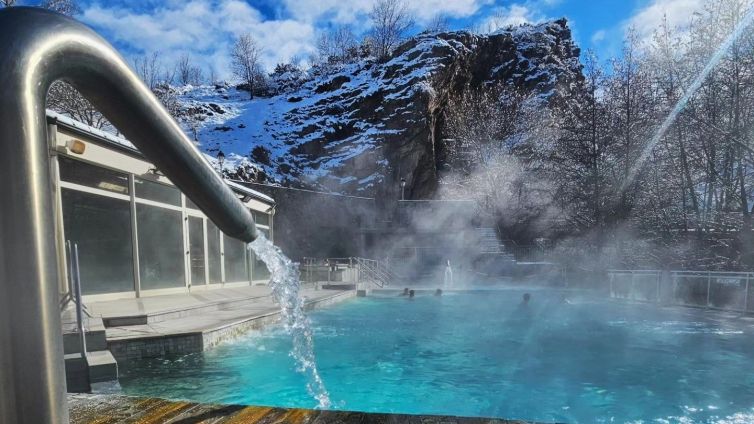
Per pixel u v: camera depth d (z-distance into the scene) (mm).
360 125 39969
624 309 12203
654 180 20656
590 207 22469
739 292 10133
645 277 12992
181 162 623
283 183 33469
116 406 2189
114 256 9055
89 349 5207
